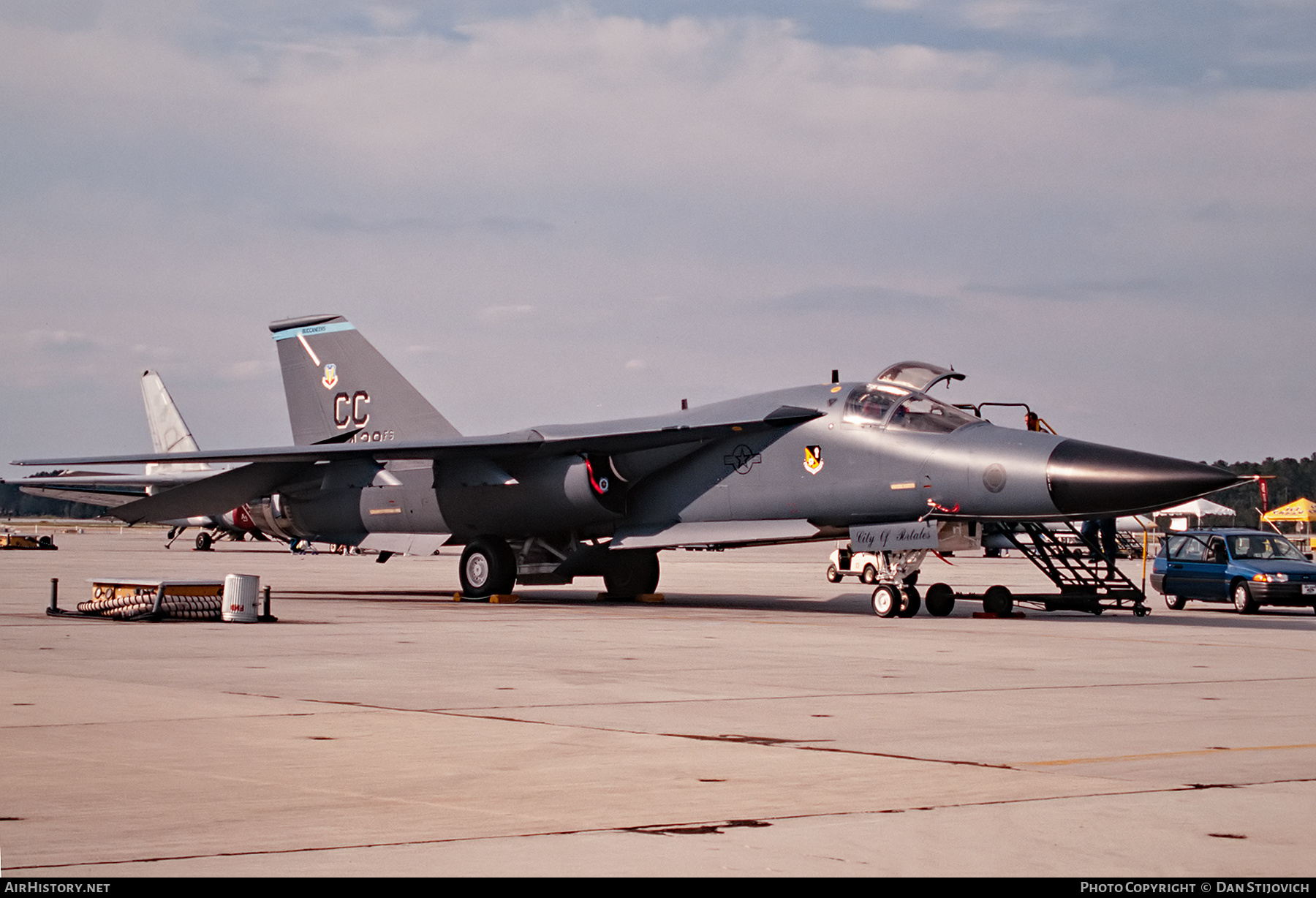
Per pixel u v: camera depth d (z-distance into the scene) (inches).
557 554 890.7
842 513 758.5
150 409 1732.3
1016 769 259.3
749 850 194.9
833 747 285.3
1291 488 5221.5
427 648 516.1
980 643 566.3
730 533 801.6
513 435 874.1
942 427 728.3
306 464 928.3
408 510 917.2
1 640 532.4
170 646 513.0
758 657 492.1
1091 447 686.5
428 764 260.8
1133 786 242.8
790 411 781.9
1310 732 313.1
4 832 203.8
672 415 855.7
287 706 341.4
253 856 190.5
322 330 1029.2
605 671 437.4
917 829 207.9
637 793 234.7
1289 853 195.8
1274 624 733.9
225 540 3125.0
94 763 259.3
